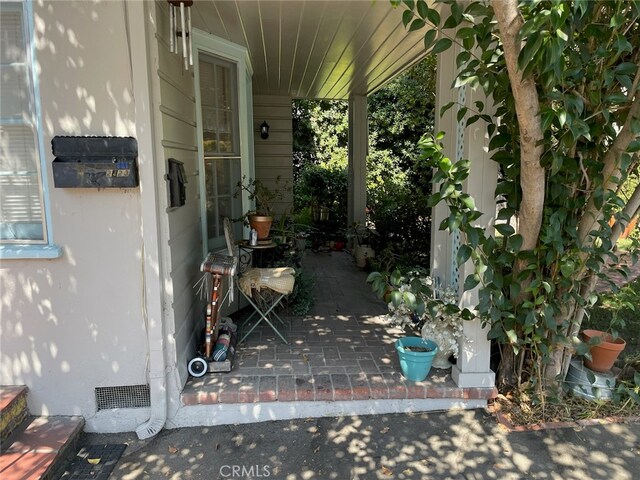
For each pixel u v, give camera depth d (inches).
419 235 247.4
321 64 202.5
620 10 83.3
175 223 109.4
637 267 237.3
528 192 94.9
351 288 211.0
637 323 156.9
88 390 103.7
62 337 101.4
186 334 119.4
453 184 96.5
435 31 92.2
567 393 118.3
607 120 87.5
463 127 121.3
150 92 96.0
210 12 133.3
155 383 102.8
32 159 97.7
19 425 99.0
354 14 137.0
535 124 85.6
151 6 95.6
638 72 88.7
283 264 176.6
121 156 94.9
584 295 111.0
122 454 97.2
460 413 111.8
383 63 200.1
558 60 74.6
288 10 132.4
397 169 446.9
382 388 111.3
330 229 365.7
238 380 113.9
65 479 89.0
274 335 145.9
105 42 93.4
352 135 289.1
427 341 121.2
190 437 103.1
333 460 95.6
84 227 98.4
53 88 93.9
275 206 296.5
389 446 100.0
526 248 103.0
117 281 101.0
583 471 92.4
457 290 123.0
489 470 92.7
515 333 108.1
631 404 114.0
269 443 101.0
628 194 119.9
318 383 112.7
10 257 96.1
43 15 91.7
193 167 135.4
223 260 121.6
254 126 290.4
